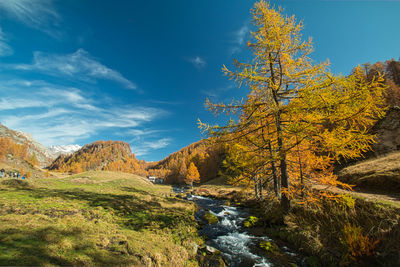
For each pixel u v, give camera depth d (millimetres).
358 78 5898
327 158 9383
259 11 8945
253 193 19469
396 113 16391
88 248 4711
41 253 3844
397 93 25172
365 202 7098
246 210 15352
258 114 8086
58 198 10312
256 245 7762
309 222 7758
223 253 7090
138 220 8719
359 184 12023
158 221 9125
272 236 8469
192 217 12008
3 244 3867
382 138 16297
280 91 8867
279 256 6656
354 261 5109
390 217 5828
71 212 7953
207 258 6512
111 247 5180
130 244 5547
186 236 8086
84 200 11078
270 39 8398
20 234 4488
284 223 8484
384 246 4945
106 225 7027
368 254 4914
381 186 10406
